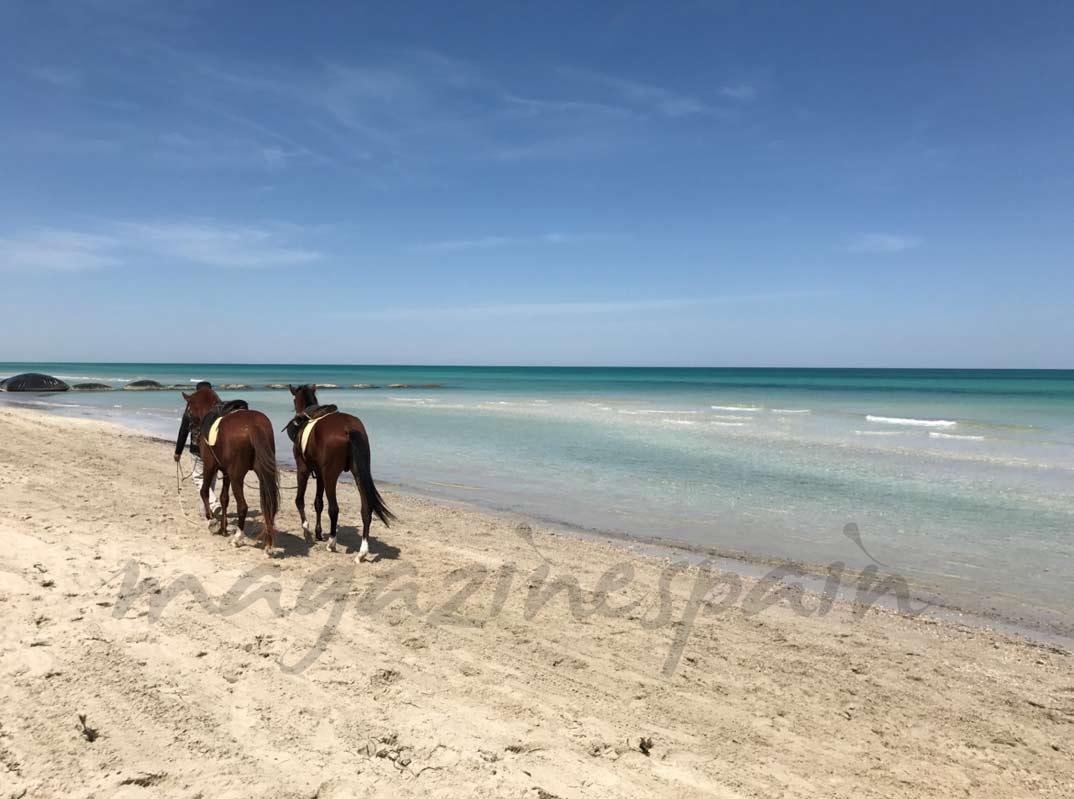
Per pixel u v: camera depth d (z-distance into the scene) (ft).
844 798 13.05
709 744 14.64
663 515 39.32
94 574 21.77
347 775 12.32
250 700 14.71
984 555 31.60
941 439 73.26
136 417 95.81
